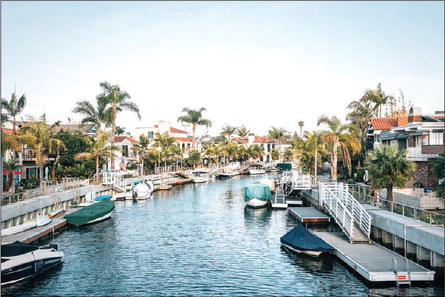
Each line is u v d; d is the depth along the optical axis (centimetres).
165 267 2548
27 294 2116
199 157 10125
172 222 4062
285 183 6000
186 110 10362
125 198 5869
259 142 15500
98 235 3444
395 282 2116
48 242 3178
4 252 2289
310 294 2059
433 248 2088
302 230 2914
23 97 4731
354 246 2692
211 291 2141
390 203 2947
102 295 2103
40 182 4362
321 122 5116
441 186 2412
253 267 2525
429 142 3806
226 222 4056
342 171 6178
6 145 3828
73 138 5916
